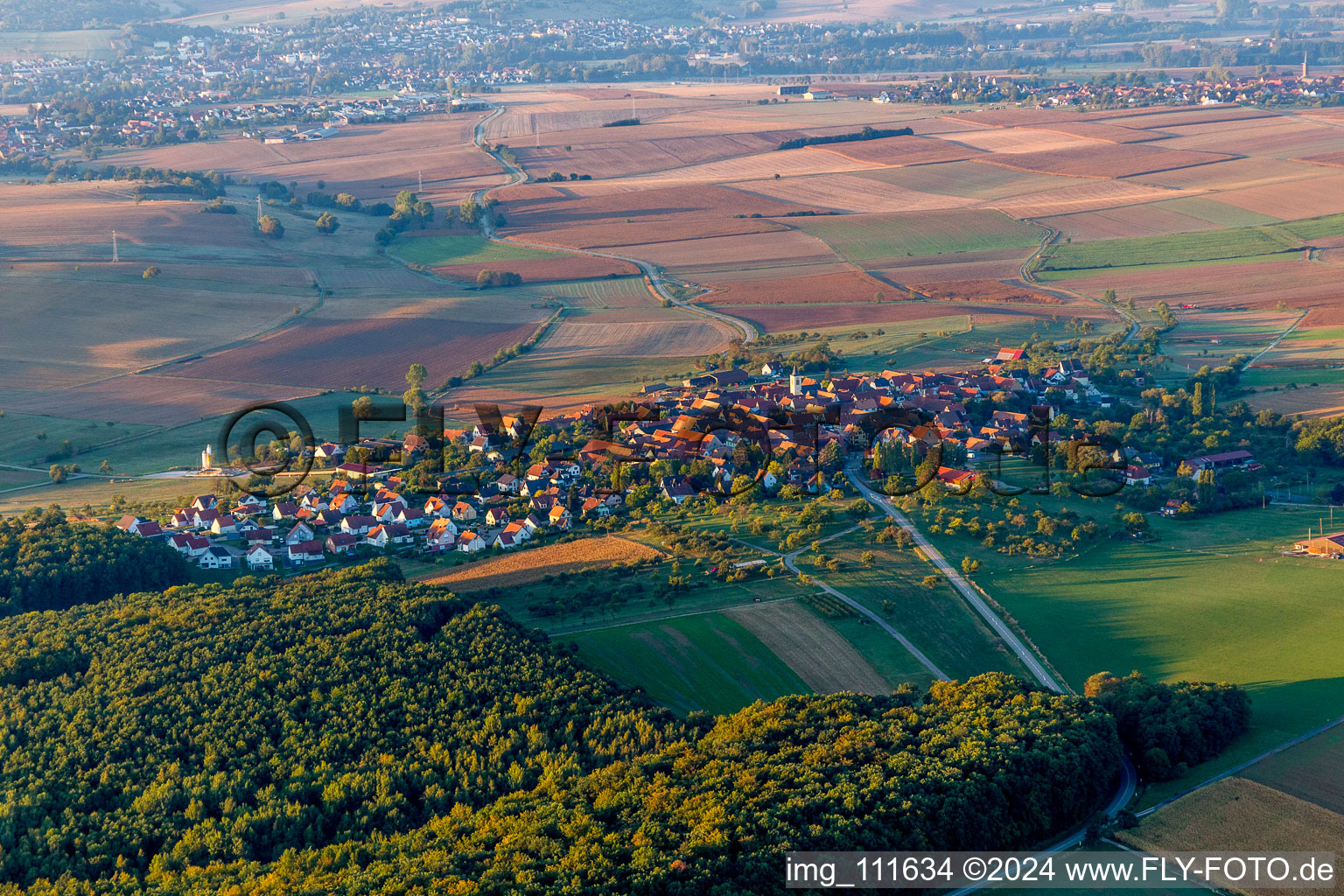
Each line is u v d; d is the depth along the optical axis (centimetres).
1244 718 15125
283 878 11931
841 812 12262
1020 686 15588
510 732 14500
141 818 13150
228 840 12838
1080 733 13838
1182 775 14062
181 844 12694
